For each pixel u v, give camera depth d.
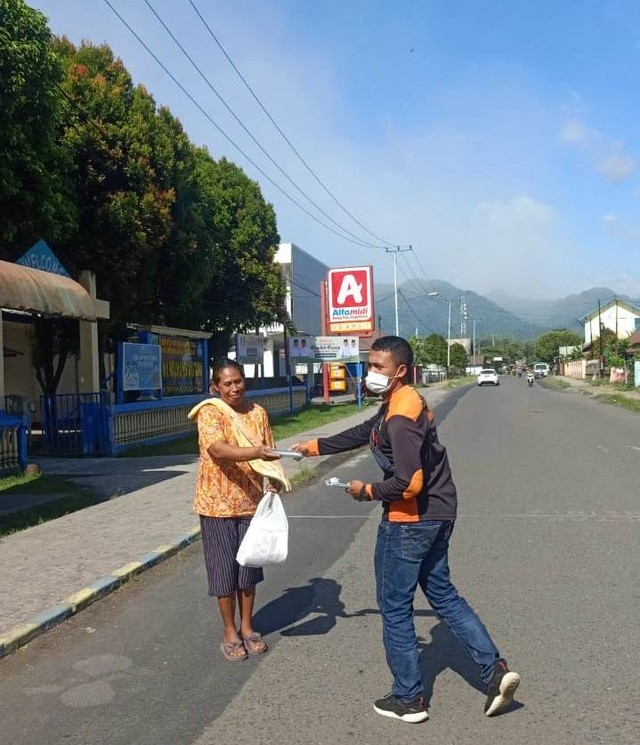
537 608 5.37
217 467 4.55
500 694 3.61
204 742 3.55
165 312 20.78
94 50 18.12
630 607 5.34
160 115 19.39
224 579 4.55
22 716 3.89
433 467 3.73
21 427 12.35
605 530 7.82
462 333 135.88
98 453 15.27
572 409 28.61
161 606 5.70
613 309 86.69
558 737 3.51
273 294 28.25
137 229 16.80
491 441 17.19
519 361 176.75
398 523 3.71
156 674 4.39
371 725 3.67
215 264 23.28
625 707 3.81
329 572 6.55
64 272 12.54
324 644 4.80
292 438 18.48
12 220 13.12
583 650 4.57
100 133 16.48
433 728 3.62
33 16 11.74
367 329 32.88
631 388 43.53
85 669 4.50
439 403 35.59
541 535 7.67
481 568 6.47
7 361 21.81
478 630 3.74
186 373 20.50
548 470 12.37
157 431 17.78
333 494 10.85
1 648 4.70
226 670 4.42
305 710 3.86
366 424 4.06
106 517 8.80
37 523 8.60
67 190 15.12
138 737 3.62
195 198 20.78
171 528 8.11
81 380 16.91
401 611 3.76
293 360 31.33
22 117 12.36
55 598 5.65
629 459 13.54
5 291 9.20
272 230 28.50
